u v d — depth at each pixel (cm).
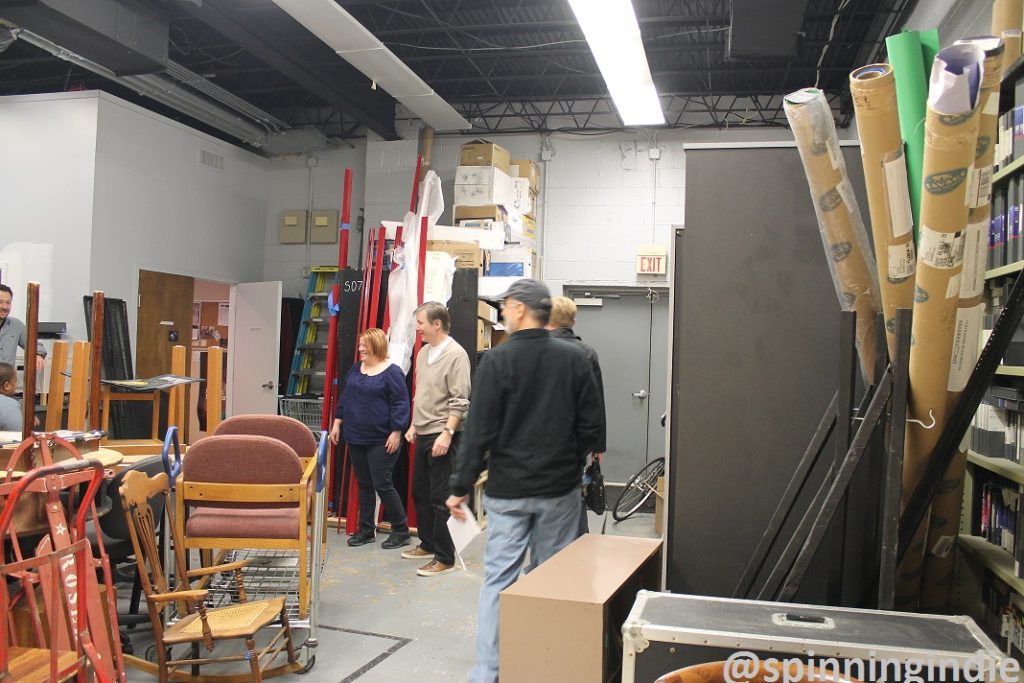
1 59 762
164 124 739
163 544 328
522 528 267
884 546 190
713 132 812
